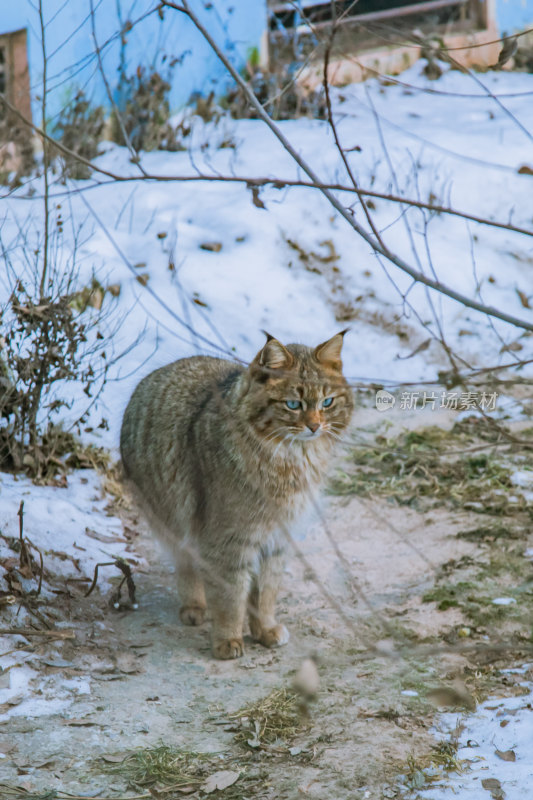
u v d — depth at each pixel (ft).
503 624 21.58
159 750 16.61
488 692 18.78
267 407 19.30
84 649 20.16
